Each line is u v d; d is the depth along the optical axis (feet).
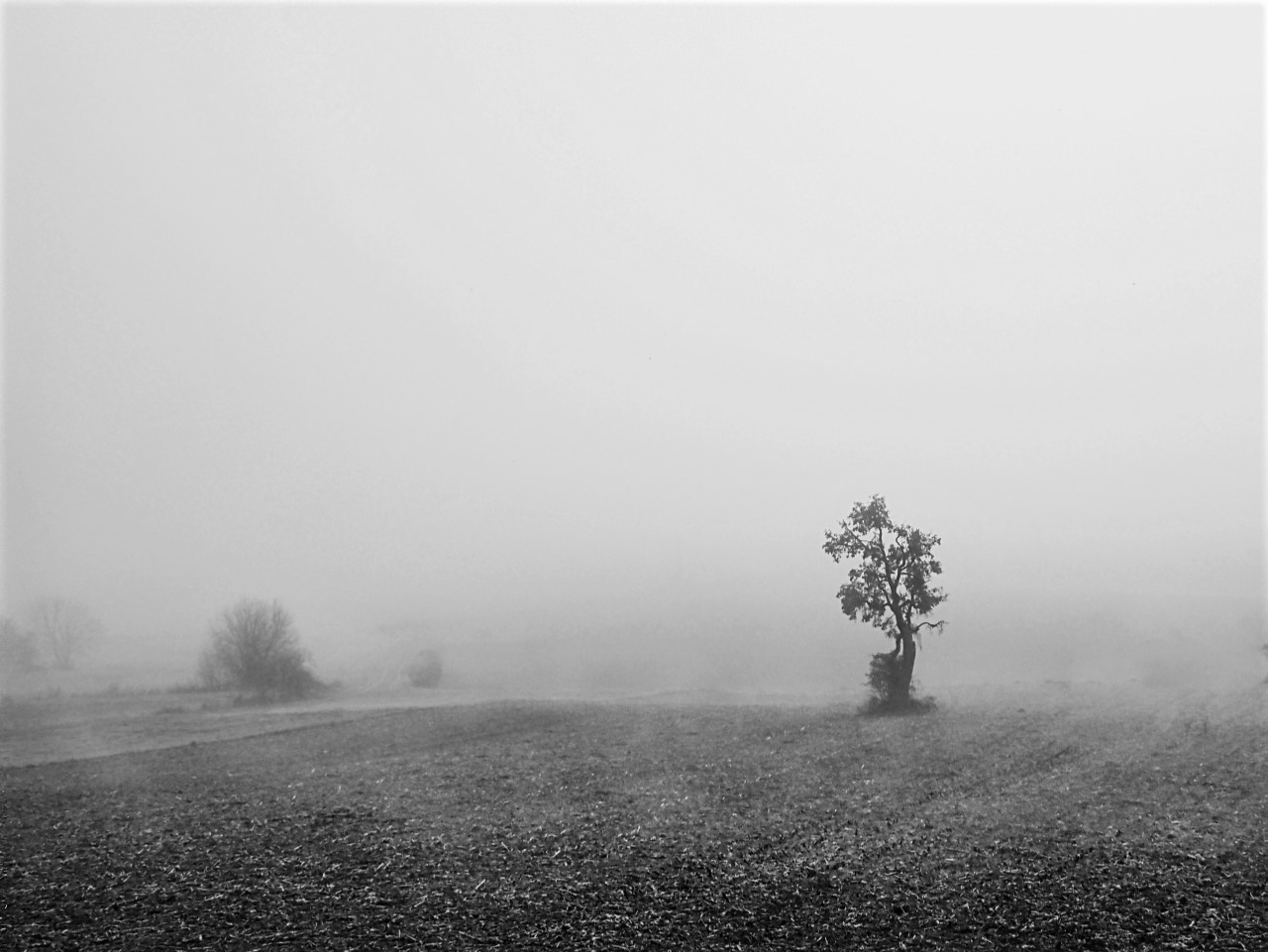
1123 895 55.01
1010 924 51.52
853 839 67.87
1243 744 95.14
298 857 65.77
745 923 52.42
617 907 55.11
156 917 54.29
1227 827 66.69
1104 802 74.64
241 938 51.03
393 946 49.73
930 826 70.49
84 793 88.28
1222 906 52.85
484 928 52.06
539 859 64.64
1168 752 93.04
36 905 56.44
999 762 92.27
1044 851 63.21
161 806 82.28
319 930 51.98
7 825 75.66
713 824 73.15
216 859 65.41
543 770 97.25
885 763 94.53
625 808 79.10
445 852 66.59
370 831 72.79
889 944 49.47
